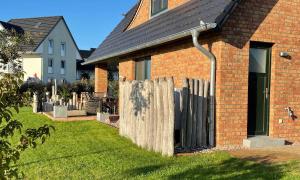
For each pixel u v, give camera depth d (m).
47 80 48.25
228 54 10.03
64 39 51.09
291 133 11.09
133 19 18.41
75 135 12.46
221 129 9.99
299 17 11.04
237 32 10.16
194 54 11.27
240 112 10.23
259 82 10.84
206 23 9.21
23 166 8.27
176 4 14.41
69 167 8.11
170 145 8.82
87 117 17.81
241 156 8.76
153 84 9.57
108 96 21.17
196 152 9.35
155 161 8.43
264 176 6.97
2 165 3.93
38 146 10.45
